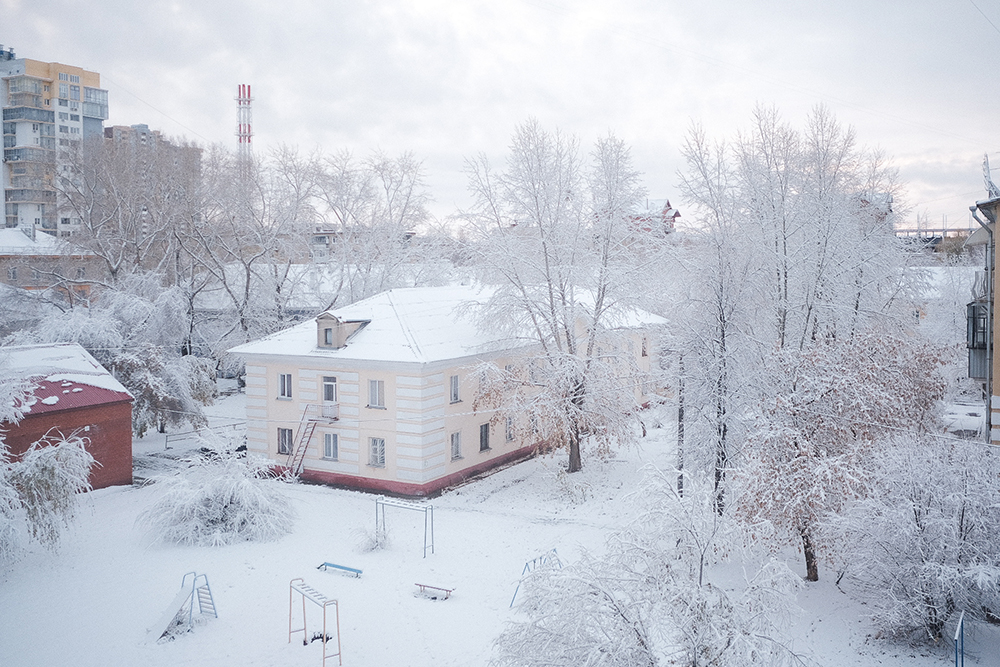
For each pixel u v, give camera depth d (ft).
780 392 68.85
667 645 38.52
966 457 55.52
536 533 82.07
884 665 52.03
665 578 40.50
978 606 55.52
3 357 88.69
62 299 162.50
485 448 109.70
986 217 74.38
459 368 102.53
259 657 54.39
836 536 60.34
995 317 72.28
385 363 95.71
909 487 55.31
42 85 376.89
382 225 167.22
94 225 180.45
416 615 60.90
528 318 105.81
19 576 69.41
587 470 108.99
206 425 126.52
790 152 98.78
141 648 55.77
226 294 174.09
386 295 113.29
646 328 107.45
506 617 60.39
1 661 53.78
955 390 139.74
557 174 105.19
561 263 105.19
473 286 127.34
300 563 72.74
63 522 77.10
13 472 72.13
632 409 106.63
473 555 75.15
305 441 103.60
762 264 96.58
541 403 97.81
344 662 53.52
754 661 36.04
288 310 180.24
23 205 366.02
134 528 82.33
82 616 61.16
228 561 73.20
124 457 100.68
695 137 97.09
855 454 60.49
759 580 41.09
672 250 95.25
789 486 61.67
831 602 63.10
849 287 98.12
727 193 97.60
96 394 98.43
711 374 79.20
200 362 140.46
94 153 188.03
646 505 44.50
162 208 172.04
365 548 75.97
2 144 370.32
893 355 74.95
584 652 37.81
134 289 153.48
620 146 105.81
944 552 53.78
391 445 97.09
